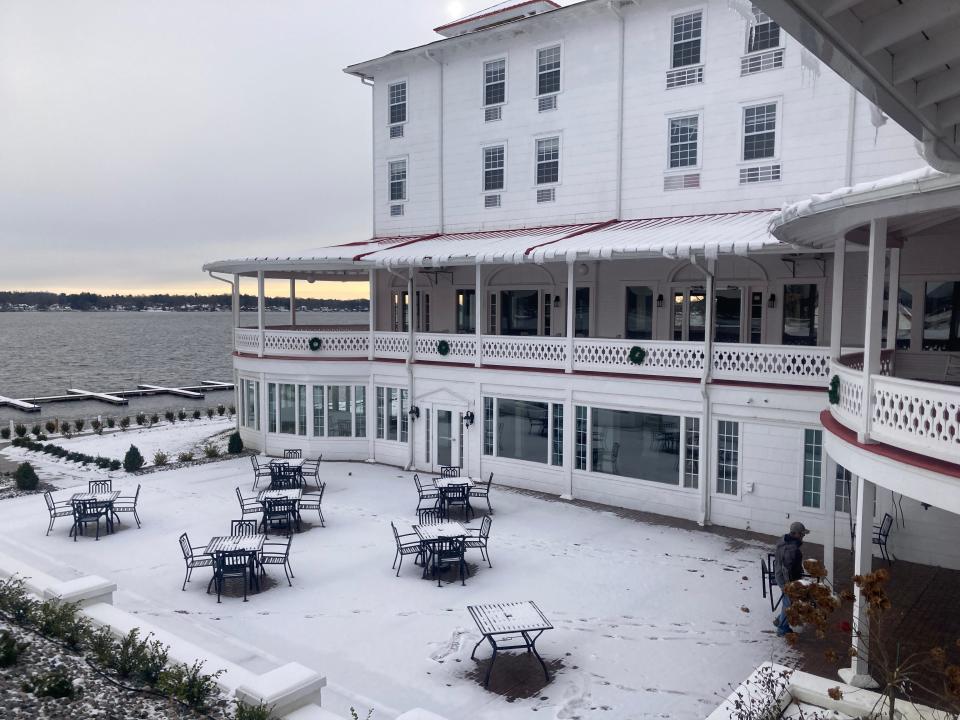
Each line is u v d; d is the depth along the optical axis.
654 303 25.69
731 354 18.84
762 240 16.98
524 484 23.05
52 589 12.16
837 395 12.55
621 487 20.97
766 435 18.36
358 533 18.67
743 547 17.52
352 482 24.06
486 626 11.49
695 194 24.17
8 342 146.75
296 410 27.77
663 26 24.42
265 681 9.27
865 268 20.95
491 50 28.58
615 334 26.56
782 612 12.66
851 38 4.79
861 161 21.05
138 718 8.76
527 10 29.89
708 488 19.38
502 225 28.91
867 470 10.37
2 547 17.55
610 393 20.95
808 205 10.38
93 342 150.75
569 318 21.64
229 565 14.69
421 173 31.23
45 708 8.82
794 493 18.02
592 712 10.38
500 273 29.59
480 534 16.80
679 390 19.62
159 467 26.52
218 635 12.84
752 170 23.00
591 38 26.08
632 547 17.55
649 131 25.00
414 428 25.81
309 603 14.27
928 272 19.58
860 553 10.69
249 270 28.91
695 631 12.99
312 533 18.70
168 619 13.48
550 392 22.23
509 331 29.86
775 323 23.08
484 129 29.08
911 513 16.19
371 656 12.09
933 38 5.02
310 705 9.40
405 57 30.50
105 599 12.60
